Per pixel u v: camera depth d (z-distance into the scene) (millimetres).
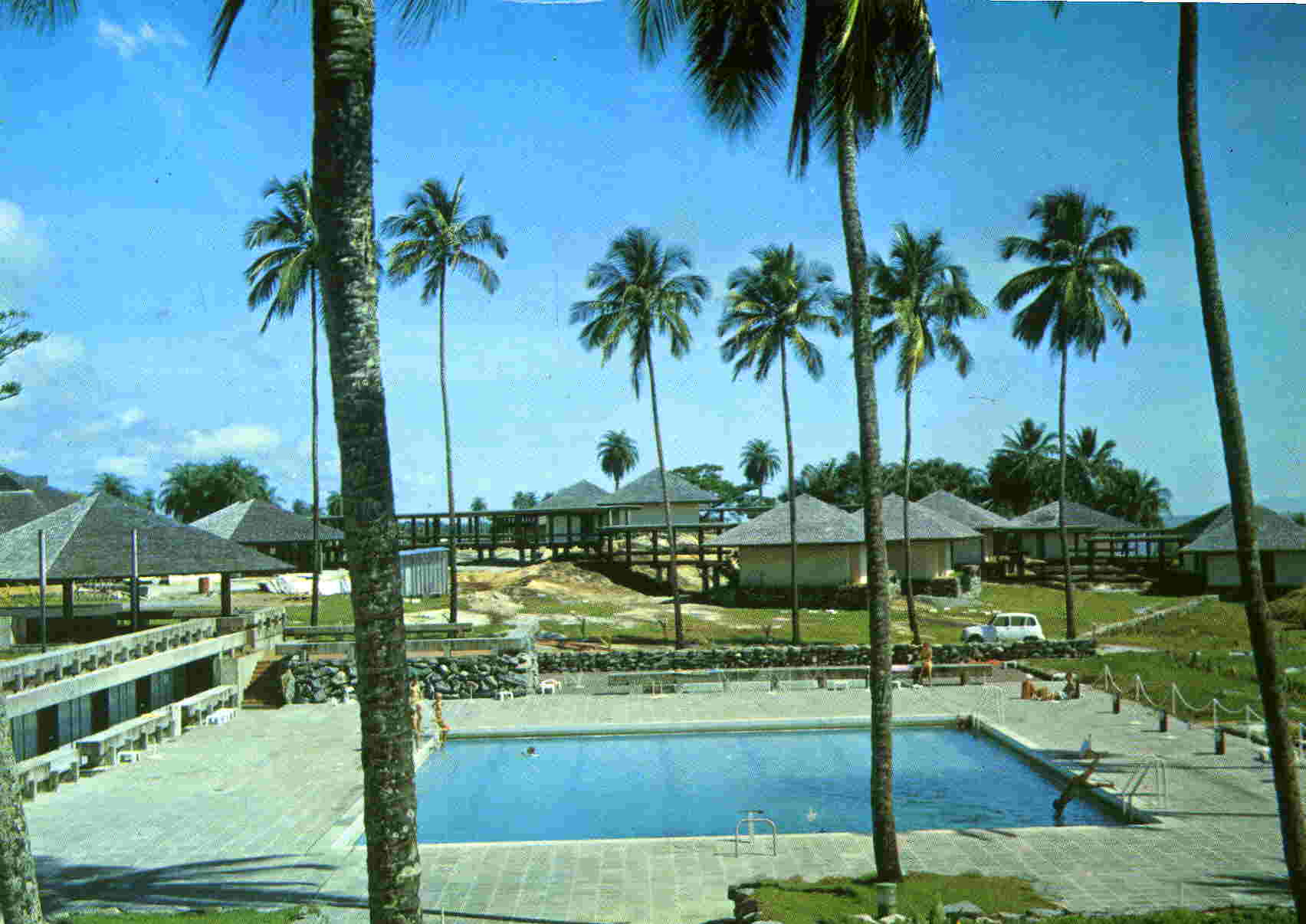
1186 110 12820
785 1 14711
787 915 12984
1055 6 12992
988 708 30781
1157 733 26453
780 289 45125
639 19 14422
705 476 129250
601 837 19656
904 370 44156
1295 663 35688
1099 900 14258
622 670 40375
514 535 73312
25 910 9641
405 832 8805
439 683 34812
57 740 26203
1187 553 67000
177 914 13758
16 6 10977
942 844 17516
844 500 110062
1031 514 79125
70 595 32438
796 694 34406
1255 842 17125
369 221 9047
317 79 8984
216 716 29922
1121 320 43469
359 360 8906
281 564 35375
